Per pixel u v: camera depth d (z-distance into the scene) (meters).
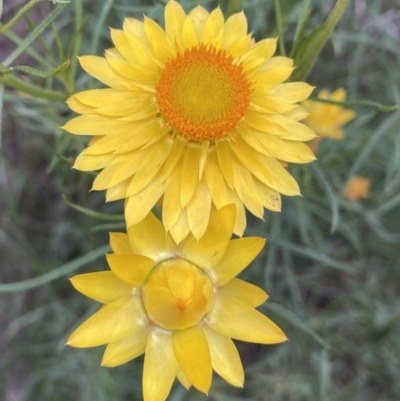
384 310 0.16
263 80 0.09
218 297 0.08
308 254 0.13
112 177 0.08
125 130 0.08
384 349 0.17
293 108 0.09
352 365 0.18
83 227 0.16
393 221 0.18
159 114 0.08
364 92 0.17
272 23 0.15
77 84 0.13
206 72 0.08
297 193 0.08
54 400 0.16
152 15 0.12
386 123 0.13
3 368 0.17
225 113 0.08
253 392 0.17
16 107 0.15
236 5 0.11
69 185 0.16
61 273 0.10
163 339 0.08
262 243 0.08
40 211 0.18
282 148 0.08
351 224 0.16
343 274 0.18
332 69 0.16
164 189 0.08
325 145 0.15
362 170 0.17
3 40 0.17
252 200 0.08
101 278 0.08
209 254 0.08
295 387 0.16
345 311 0.18
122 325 0.08
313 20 0.15
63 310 0.16
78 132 0.08
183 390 0.14
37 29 0.08
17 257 0.17
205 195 0.08
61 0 0.08
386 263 0.18
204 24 0.09
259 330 0.08
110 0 0.11
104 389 0.15
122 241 0.08
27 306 0.17
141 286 0.08
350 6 0.15
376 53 0.16
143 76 0.08
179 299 0.08
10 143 0.17
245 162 0.08
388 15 0.15
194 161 0.08
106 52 0.08
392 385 0.17
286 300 0.17
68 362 0.15
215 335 0.08
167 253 0.08
